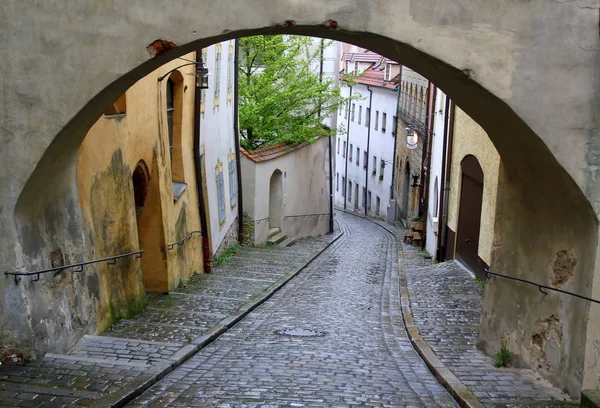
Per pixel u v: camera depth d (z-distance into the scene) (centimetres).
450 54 689
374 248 2755
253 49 2764
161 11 711
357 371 853
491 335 909
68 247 850
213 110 1944
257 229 2539
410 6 689
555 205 733
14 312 747
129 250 1101
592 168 680
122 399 655
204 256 1736
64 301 834
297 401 692
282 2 697
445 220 1945
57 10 720
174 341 959
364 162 5044
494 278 902
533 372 787
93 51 722
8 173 737
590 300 661
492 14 684
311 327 1177
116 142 1047
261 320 1223
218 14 705
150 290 1347
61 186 832
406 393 743
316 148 3281
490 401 681
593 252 667
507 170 854
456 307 1287
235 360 900
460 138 1777
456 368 829
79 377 715
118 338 912
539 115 687
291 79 2775
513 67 686
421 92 3088
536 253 784
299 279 1794
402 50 716
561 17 679
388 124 4316
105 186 997
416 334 1066
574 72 682
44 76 730
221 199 2075
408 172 3656
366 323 1236
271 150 2702
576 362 685
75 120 744
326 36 746
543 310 764
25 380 694
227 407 662
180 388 733
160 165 1302
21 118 736
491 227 1434
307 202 3181
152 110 1263
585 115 683
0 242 739
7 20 724
